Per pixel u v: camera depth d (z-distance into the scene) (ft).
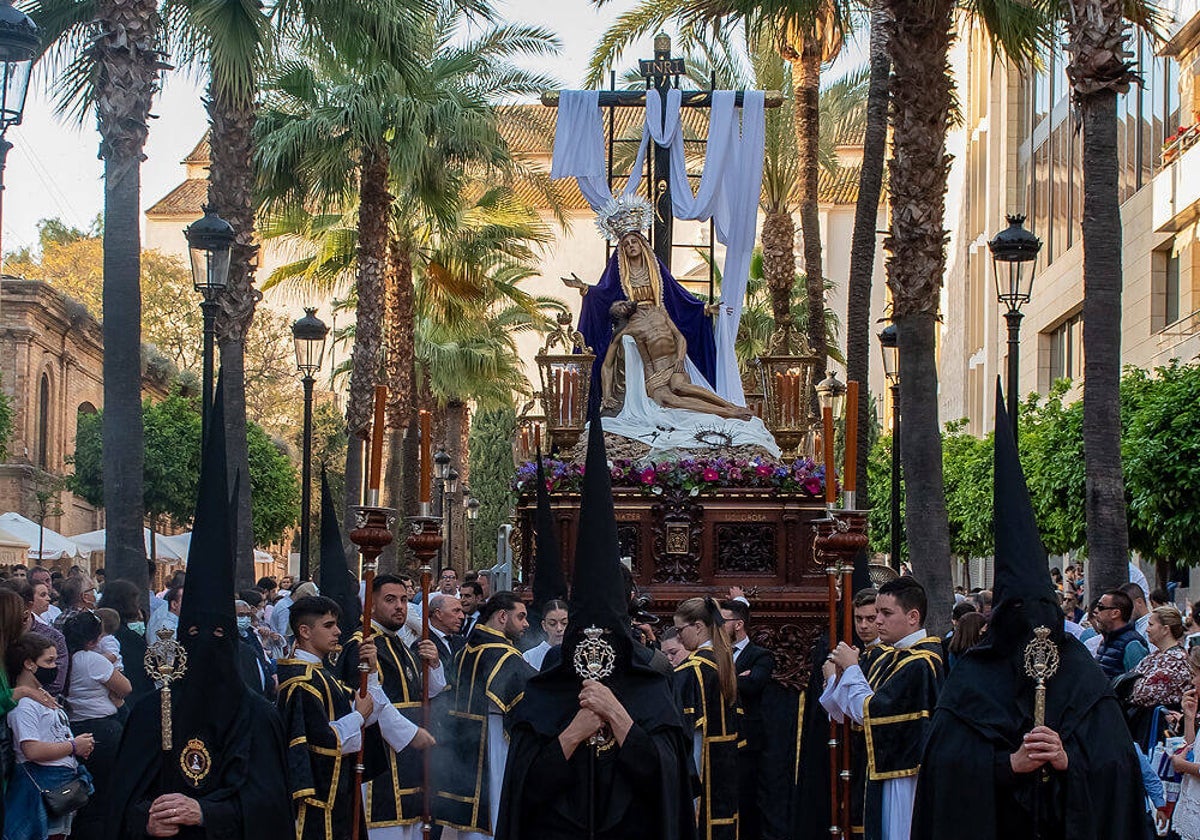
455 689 31.19
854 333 69.97
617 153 113.29
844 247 203.00
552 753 20.33
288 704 25.18
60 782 27.48
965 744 20.89
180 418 121.29
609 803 20.59
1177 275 97.91
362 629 28.94
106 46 48.55
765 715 41.45
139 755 20.95
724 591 53.42
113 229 47.98
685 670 30.63
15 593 24.49
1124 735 20.70
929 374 51.03
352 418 82.07
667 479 54.34
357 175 89.71
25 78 37.50
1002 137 145.28
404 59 62.64
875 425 153.58
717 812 30.89
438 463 109.91
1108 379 45.47
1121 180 110.93
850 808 27.78
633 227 64.69
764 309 133.39
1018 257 48.88
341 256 103.55
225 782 20.88
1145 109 104.88
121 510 47.09
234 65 55.57
